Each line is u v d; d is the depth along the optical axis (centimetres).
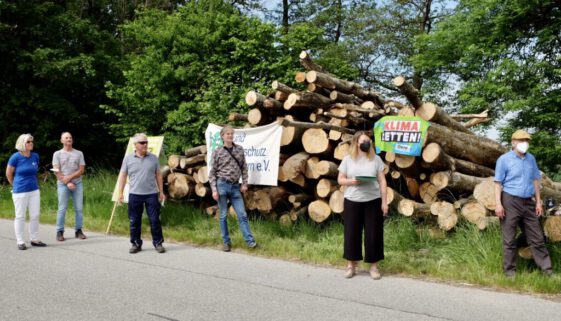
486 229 602
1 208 1106
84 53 1664
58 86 1650
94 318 404
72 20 1655
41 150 1620
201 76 1414
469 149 738
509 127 1386
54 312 418
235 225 798
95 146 1761
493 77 1301
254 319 404
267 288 497
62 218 764
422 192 714
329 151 753
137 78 1452
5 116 1568
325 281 527
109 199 1067
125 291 482
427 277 544
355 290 491
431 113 724
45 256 643
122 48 1950
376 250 531
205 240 744
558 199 652
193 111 1357
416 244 654
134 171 680
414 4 2247
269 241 719
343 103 843
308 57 839
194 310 426
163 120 1452
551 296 471
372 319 405
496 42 1388
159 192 706
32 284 505
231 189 688
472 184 700
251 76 1404
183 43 1430
